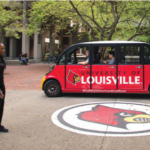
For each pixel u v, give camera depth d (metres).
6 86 10.75
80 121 5.03
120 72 7.86
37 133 4.24
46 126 4.68
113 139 3.88
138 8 15.52
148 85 7.80
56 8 16.72
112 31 15.38
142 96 8.43
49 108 6.41
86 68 8.02
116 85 7.89
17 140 3.88
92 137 3.99
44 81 8.29
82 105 6.78
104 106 6.61
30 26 24.67
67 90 8.14
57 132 4.29
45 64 29.39
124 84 7.86
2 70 4.17
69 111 6.02
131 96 8.44
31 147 3.57
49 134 4.18
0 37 16.73
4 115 5.62
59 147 3.56
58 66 8.16
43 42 36.22
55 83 8.19
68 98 8.01
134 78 7.83
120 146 3.58
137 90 7.81
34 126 4.69
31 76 15.16
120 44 7.89
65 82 8.15
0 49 4.11
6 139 3.93
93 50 8.02
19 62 27.02
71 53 8.12
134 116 5.42
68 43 44.22
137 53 7.84
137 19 17.59
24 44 30.80
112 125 4.69
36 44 31.70
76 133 4.22
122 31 18.84
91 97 8.22
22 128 4.55
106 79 7.93
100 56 8.02
